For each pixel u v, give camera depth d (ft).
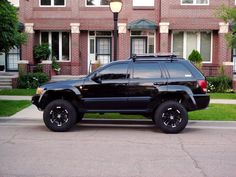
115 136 33.35
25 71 75.92
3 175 21.39
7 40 56.85
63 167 23.08
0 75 77.41
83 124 40.01
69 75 84.12
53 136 33.09
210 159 25.27
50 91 35.68
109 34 86.94
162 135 34.01
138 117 41.86
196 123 39.91
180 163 24.18
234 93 67.77
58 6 84.53
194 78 35.50
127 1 83.92
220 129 37.58
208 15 82.33
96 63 76.38
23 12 83.82
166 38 82.28
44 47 84.23
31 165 23.45
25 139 31.58
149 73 35.76
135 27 82.79
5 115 42.60
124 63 36.04
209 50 85.76
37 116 42.24
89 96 35.60
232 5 81.92
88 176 21.34
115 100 35.47
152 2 84.48
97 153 26.71
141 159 25.12
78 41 84.23
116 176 21.36
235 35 57.57
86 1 84.69
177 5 82.43
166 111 34.76
